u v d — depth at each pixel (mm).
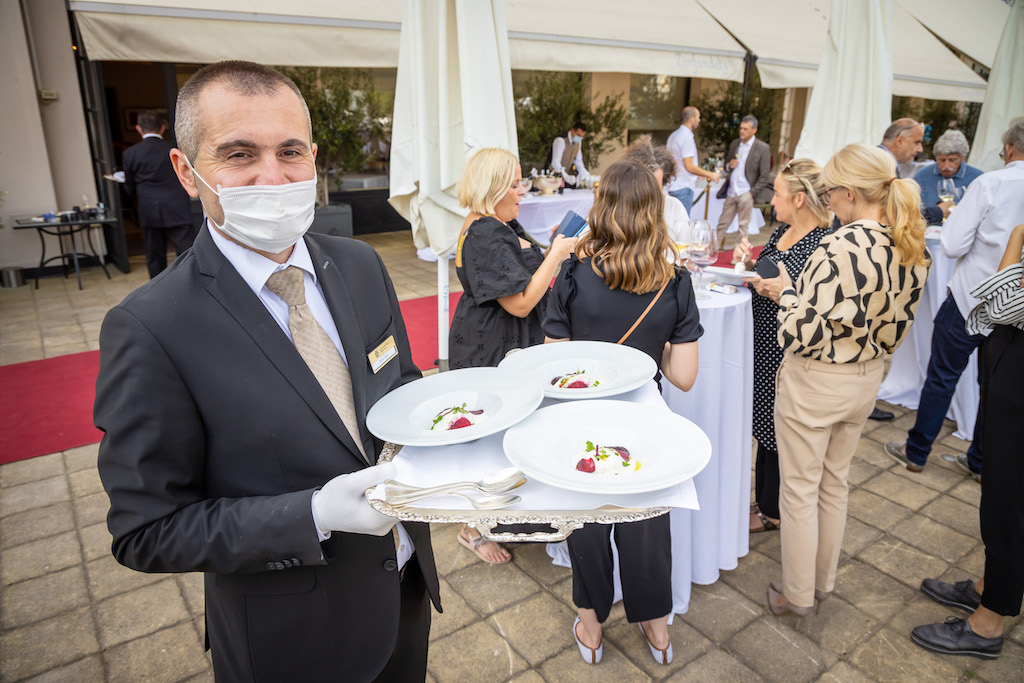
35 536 2662
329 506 823
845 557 2523
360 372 1041
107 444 841
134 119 12758
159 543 836
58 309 5934
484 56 2836
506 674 1975
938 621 2176
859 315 1794
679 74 7477
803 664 1999
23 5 6766
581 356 1405
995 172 2748
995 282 1806
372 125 9281
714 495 2271
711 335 2098
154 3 4902
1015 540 1878
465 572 2475
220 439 910
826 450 2084
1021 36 4473
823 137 4219
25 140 6918
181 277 906
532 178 6934
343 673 1031
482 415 1057
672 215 3408
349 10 5633
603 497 838
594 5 7508
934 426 3055
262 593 982
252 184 876
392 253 8453
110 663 2027
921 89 9164
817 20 9609
